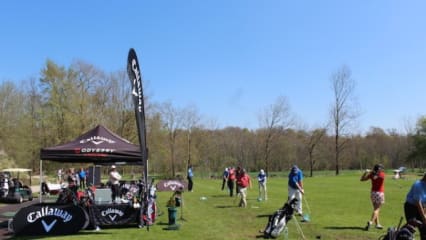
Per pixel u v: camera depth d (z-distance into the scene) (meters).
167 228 13.73
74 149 14.34
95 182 33.25
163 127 61.56
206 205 20.98
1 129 52.22
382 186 12.95
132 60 13.81
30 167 53.31
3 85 54.09
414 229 8.47
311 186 36.75
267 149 74.50
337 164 70.56
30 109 55.34
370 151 82.88
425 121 78.75
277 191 31.19
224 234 12.61
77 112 53.09
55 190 31.75
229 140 77.94
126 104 55.53
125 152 14.66
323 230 12.88
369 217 15.88
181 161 68.12
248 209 19.08
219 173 70.25
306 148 77.31
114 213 13.94
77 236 12.45
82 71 54.44
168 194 29.86
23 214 12.80
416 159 79.75
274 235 11.90
